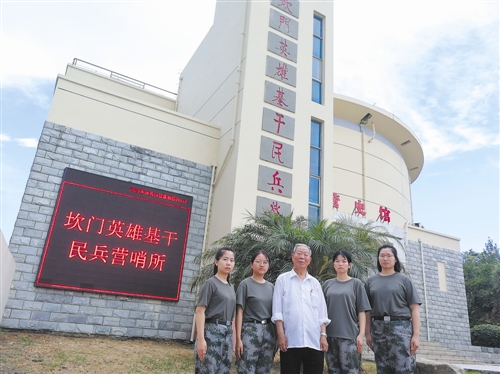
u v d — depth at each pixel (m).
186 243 9.49
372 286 4.07
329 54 12.42
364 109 15.53
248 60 10.61
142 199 9.24
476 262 29.66
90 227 8.45
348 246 7.01
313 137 11.37
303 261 4.04
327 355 3.95
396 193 16.72
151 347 7.68
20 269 7.66
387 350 3.80
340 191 14.61
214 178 10.38
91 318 8.04
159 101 14.11
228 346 3.71
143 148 9.70
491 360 12.70
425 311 13.97
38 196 8.19
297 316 3.77
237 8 11.88
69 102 9.11
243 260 7.15
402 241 14.01
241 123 9.98
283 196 9.95
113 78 13.27
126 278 8.53
